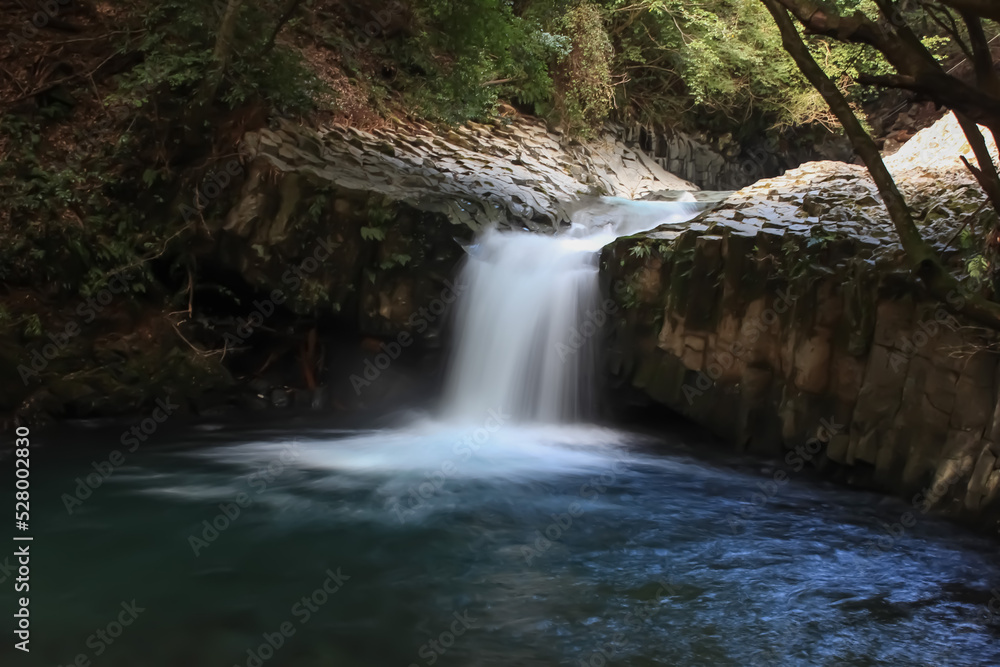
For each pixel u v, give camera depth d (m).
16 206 9.18
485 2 12.20
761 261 8.51
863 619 4.98
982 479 6.66
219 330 10.38
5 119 9.58
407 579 5.48
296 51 12.28
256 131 10.27
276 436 9.45
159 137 9.84
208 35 10.45
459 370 10.50
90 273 9.40
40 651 4.32
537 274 10.38
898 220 4.27
